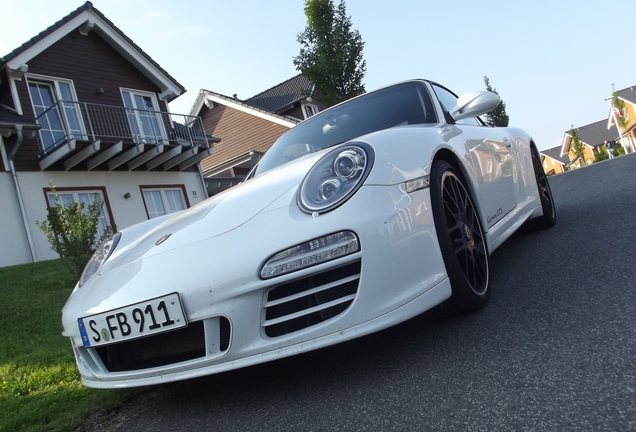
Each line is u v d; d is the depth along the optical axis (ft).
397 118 9.02
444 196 6.90
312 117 10.51
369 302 5.45
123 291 6.11
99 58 41.93
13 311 15.43
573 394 4.25
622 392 4.09
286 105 72.49
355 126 9.24
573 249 9.37
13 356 10.90
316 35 46.62
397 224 5.71
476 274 7.29
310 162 6.63
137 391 7.43
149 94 45.57
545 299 6.82
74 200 36.19
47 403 7.45
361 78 46.70
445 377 5.16
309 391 5.73
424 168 6.48
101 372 6.48
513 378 4.78
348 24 46.96
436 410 4.54
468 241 7.04
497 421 4.13
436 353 5.82
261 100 82.12
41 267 23.48
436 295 5.92
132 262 6.63
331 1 46.60
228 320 5.54
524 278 8.18
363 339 6.93
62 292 17.88
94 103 38.78
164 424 6.01
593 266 7.85
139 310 5.87
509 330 5.98
